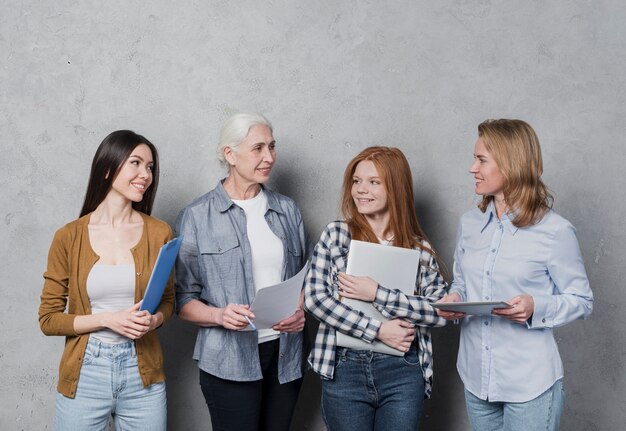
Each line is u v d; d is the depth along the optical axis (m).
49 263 2.33
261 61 2.93
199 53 2.94
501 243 2.21
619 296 2.87
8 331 3.04
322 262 2.42
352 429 2.33
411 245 2.44
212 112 2.95
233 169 2.51
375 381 2.32
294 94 2.94
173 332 3.01
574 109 2.86
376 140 2.93
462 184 2.92
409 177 2.45
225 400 2.45
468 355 2.30
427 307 2.32
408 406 2.30
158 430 2.35
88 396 2.24
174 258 2.18
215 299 2.45
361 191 2.39
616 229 2.86
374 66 2.91
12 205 3.01
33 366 3.04
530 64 2.87
